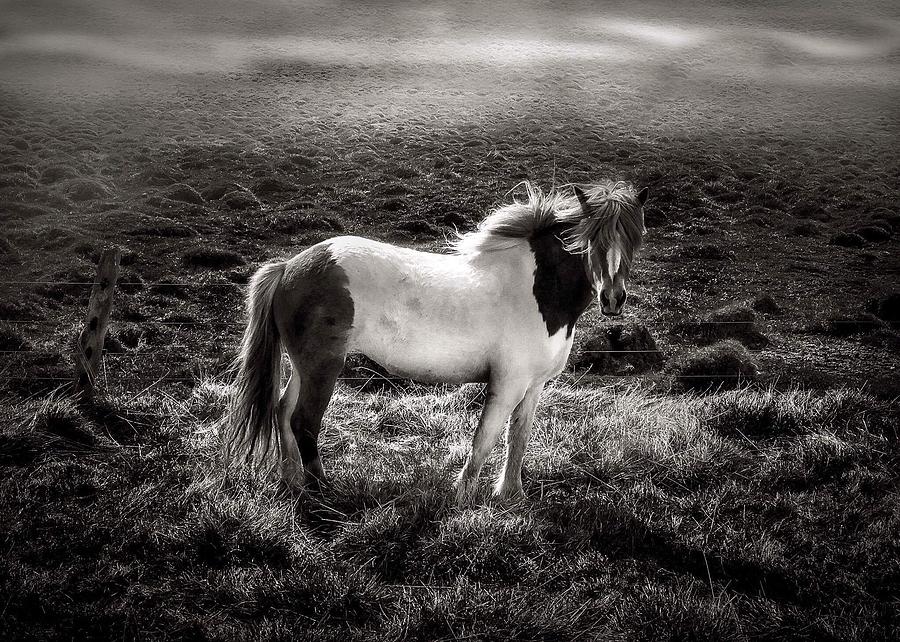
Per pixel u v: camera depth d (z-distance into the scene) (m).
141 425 5.95
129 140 28.64
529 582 4.19
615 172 25.70
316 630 3.67
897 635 3.86
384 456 5.74
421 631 3.71
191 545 4.26
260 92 46.28
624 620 3.86
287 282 4.84
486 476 5.53
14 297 11.24
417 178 23.94
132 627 3.62
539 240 5.07
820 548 4.65
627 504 5.06
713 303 13.45
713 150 31.30
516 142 31.03
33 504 4.59
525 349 4.92
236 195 20.23
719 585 4.33
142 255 14.30
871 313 12.98
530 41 79.94
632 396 7.38
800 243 18.73
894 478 5.55
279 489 4.98
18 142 24.97
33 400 6.57
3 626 3.54
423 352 4.84
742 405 6.66
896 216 20.66
